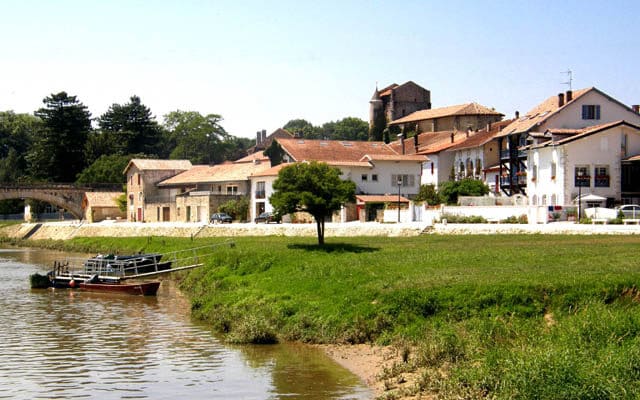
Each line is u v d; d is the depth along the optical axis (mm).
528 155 81125
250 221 98375
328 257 46375
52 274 58188
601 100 83875
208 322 38750
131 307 45562
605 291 28750
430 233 61969
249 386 25391
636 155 72562
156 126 172375
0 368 29047
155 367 28703
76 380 27047
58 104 155625
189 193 106750
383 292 32375
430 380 22734
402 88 158625
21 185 126125
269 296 38406
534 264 36469
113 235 100688
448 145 108438
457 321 28469
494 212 69000
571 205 68250
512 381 19688
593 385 18719
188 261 60531
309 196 52500
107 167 143125
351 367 26984
